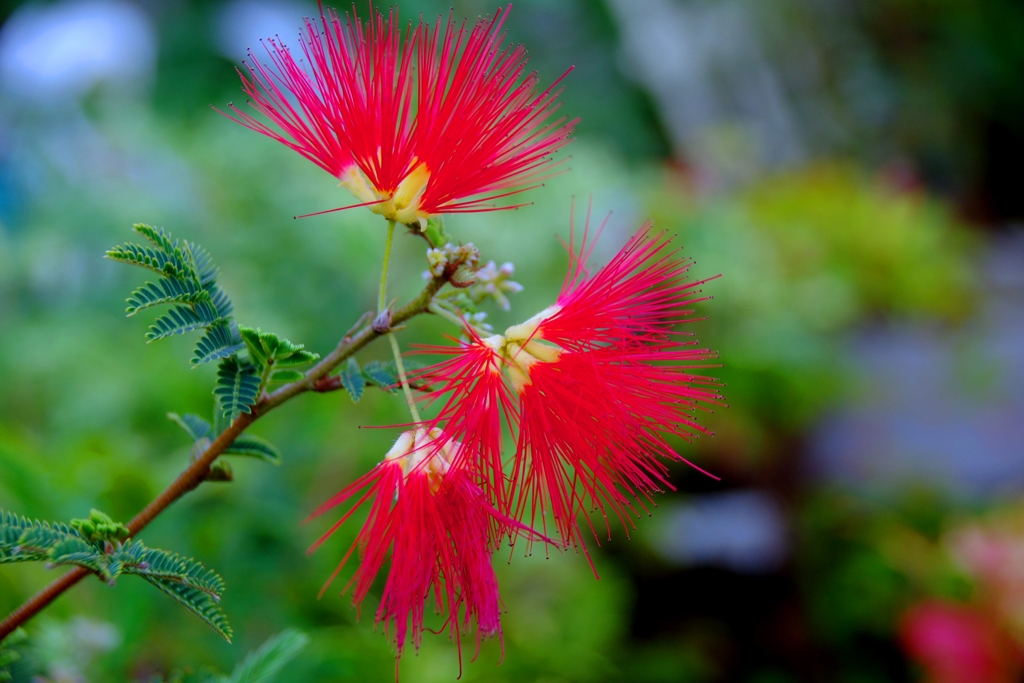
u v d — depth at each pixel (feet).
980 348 15.40
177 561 3.89
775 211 16.81
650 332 4.50
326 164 4.19
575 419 4.19
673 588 13.35
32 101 14.10
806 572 13.32
